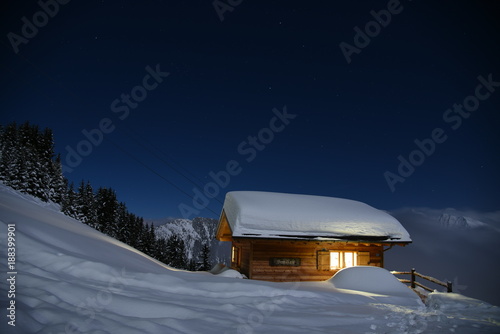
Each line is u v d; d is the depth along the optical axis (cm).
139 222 6800
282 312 599
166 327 408
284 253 1479
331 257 1537
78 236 1018
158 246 6356
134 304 485
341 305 758
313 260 1504
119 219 6431
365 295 959
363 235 1510
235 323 475
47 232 830
